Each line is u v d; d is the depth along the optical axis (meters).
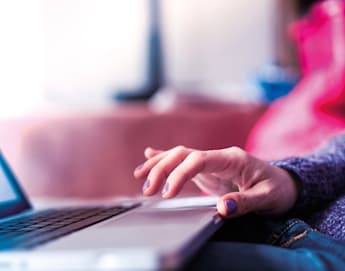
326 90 1.24
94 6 2.59
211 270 0.34
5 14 2.38
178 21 2.59
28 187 1.39
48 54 2.52
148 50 2.57
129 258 0.24
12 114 1.51
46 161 1.39
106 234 0.33
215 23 2.55
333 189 0.53
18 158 1.40
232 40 2.53
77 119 1.41
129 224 0.38
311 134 1.15
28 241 0.34
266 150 1.20
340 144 0.60
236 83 2.53
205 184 0.50
